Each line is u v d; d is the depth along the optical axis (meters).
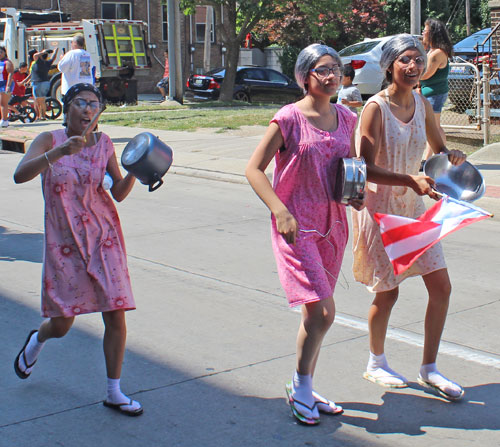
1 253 7.86
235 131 17.39
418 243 4.09
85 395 4.44
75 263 4.07
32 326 5.65
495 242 8.51
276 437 3.94
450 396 4.40
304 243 3.94
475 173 4.41
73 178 4.07
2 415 4.18
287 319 5.88
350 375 4.77
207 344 5.30
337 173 3.97
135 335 5.48
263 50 40.88
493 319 5.88
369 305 6.23
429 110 4.52
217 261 7.61
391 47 4.26
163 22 38.09
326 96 3.95
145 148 4.07
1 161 14.90
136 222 9.42
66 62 14.28
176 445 3.85
